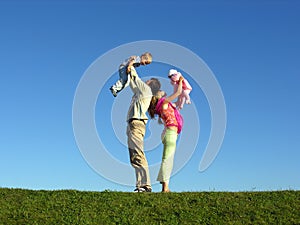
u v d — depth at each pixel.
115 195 11.64
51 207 11.05
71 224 10.23
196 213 10.69
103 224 10.26
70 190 12.14
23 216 10.60
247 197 11.63
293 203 11.27
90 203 11.18
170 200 11.30
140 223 10.26
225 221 10.38
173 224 10.20
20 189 12.37
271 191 12.19
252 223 10.30
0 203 11.22
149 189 11.78
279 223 10.32
